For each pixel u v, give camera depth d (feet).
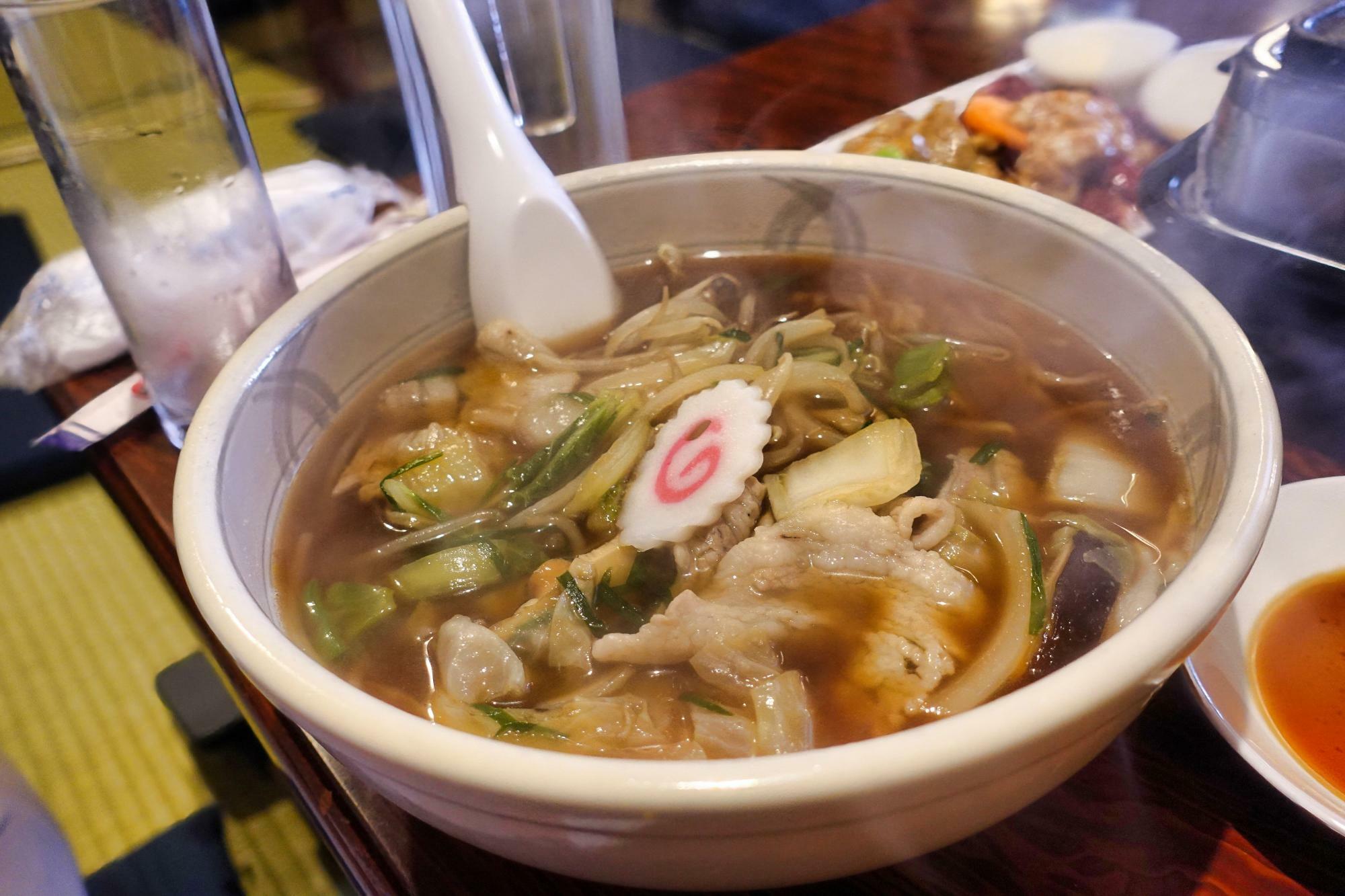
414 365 0.92
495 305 0.93
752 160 0.94
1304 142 0.89
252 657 0.55
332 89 1.73
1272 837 0.64
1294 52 0.91
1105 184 1.19
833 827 0.48
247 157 1.06
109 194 0.97
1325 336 0.91
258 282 1.05
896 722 0.65
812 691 0.67
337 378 0.84
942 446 0.83
